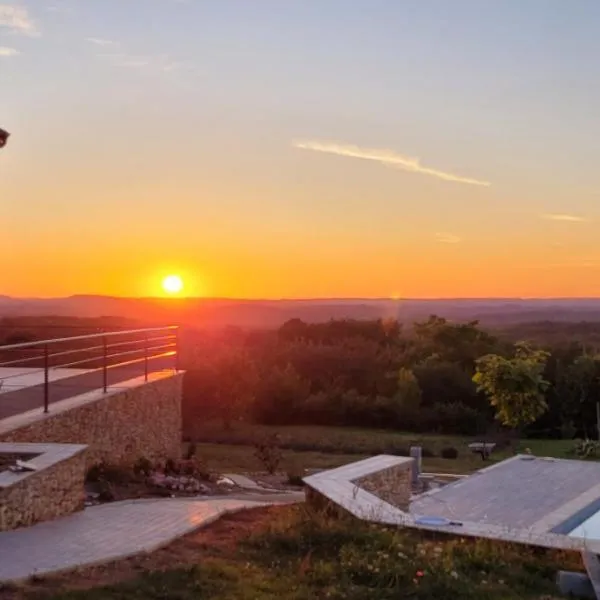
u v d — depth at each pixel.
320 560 6.17
